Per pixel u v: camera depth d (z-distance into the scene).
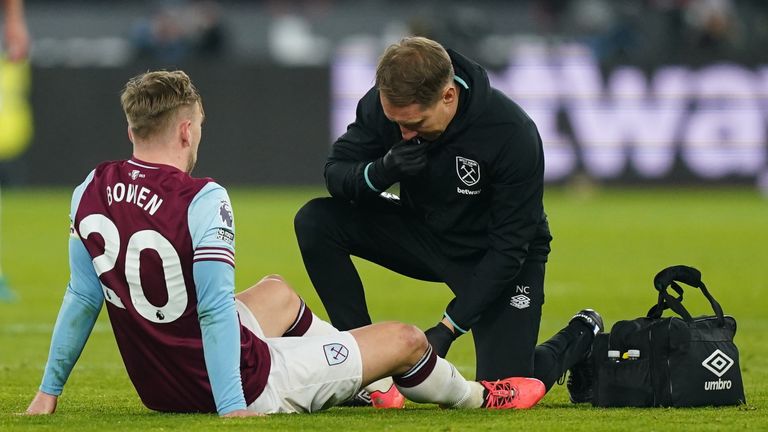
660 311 19.62
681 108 81.25
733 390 19.33
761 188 82.19
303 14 110.62
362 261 53.59
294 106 82.25
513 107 20.38
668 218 70.00
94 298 17.59
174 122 17.34
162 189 17.05
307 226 21.50
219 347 16.86
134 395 21.94
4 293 39.53
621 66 81.06
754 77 80.94
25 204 76.56
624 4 106.62
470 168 20.28
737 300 38.88
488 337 20.88
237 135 82.12
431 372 18.41
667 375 19.05
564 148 81.75
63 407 20.11
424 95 18.97
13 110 81.50
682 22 97.75
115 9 110.00
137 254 16.95
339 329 21.70
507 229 20.19
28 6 109.62
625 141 81.50
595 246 56.78
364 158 21.12
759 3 105.25
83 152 81.81
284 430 16.27
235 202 78.56
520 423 17.36
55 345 17.77
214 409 17.86
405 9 110.38
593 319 21.64
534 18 108.75
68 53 107.00
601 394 19.61
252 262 50.28
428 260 21.61
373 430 16.55
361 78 82.31
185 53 93.19
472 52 98.12
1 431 16.50
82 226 17.25
